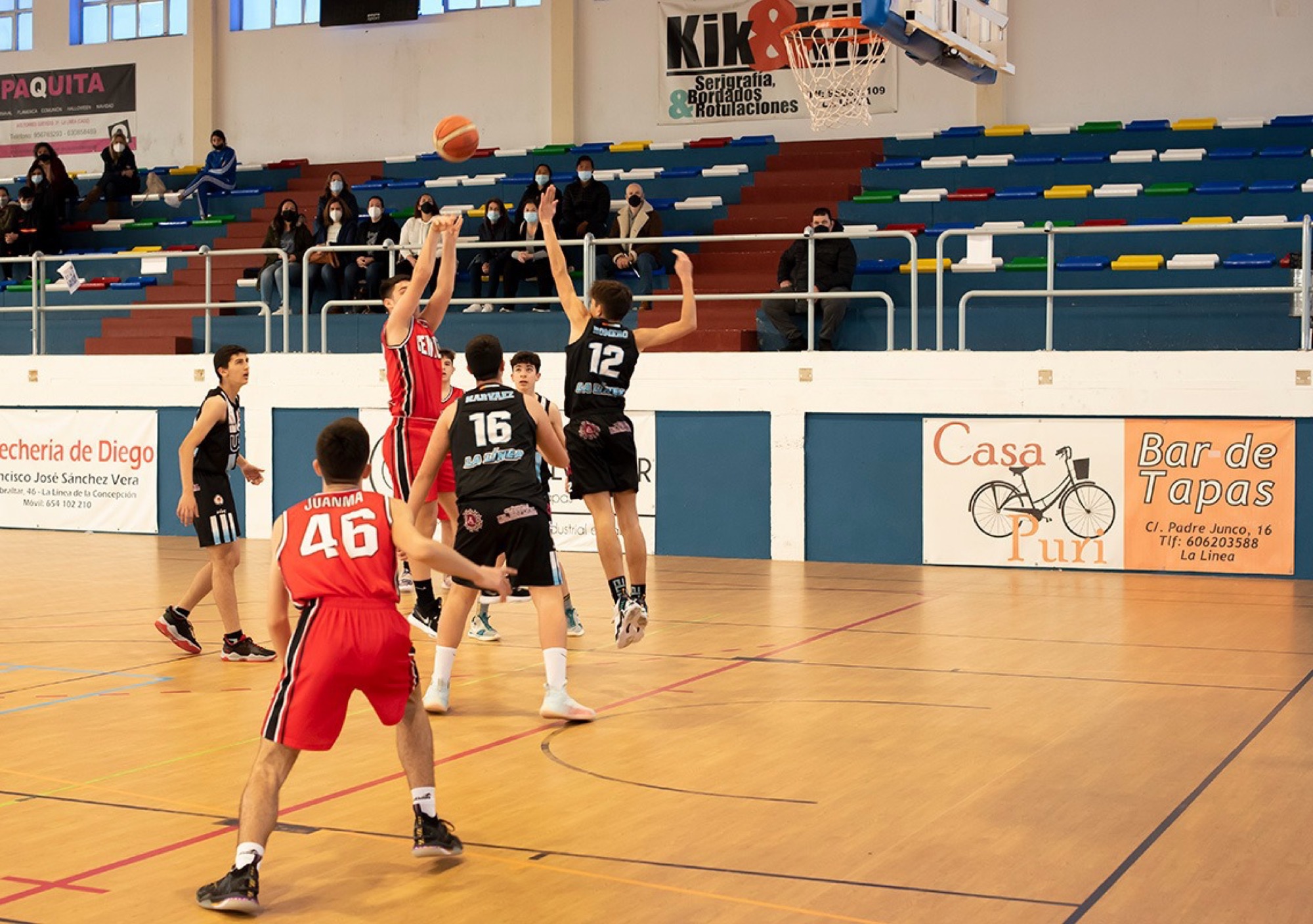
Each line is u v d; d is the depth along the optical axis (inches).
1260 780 203.0
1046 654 316.2
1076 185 661.3
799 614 382.0
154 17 875.4
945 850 170.1
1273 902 150.0
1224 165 651.5
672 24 780.6
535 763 216.8
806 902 151.6
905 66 740.7
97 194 812.0
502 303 578.9
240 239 774.5
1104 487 477.4
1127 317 522.0
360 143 837.2
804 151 744.3
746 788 200.7
